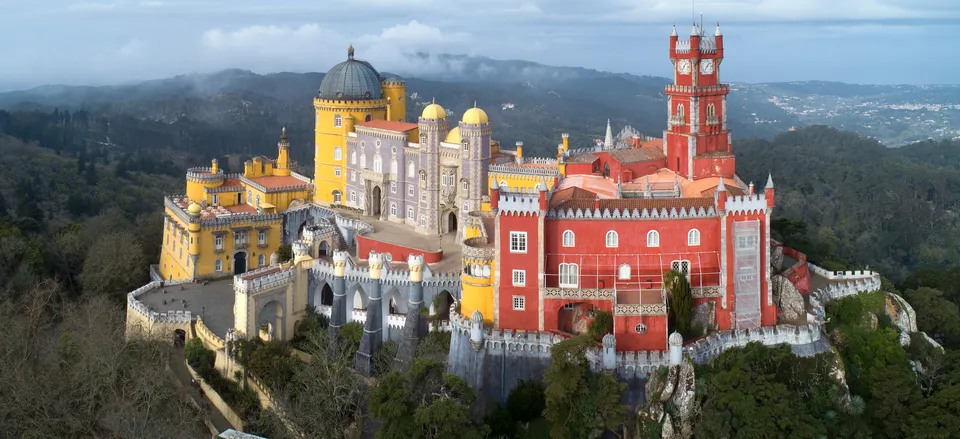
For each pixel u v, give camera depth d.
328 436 123.38
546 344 124.25
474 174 171.00
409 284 146.50
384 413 113.56
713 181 143.88
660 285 127.75
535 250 127.31
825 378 122.06
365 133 194.75
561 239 128.50
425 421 109.69
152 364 134.25
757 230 127.19
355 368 148.38
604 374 117.56
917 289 168.75
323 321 157.50
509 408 123.44
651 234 127.69
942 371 133.50
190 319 155.00
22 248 195.25
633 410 117.81
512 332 126.00
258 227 183.88
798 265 140.00
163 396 126.44
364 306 154.75
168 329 154.75
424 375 119.00
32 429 120.75
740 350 121.44
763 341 124.00
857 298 143.50
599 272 128.12
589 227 127.88
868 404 122.69
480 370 127.06
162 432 118.88
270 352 138.62
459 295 146.75
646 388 117.88
